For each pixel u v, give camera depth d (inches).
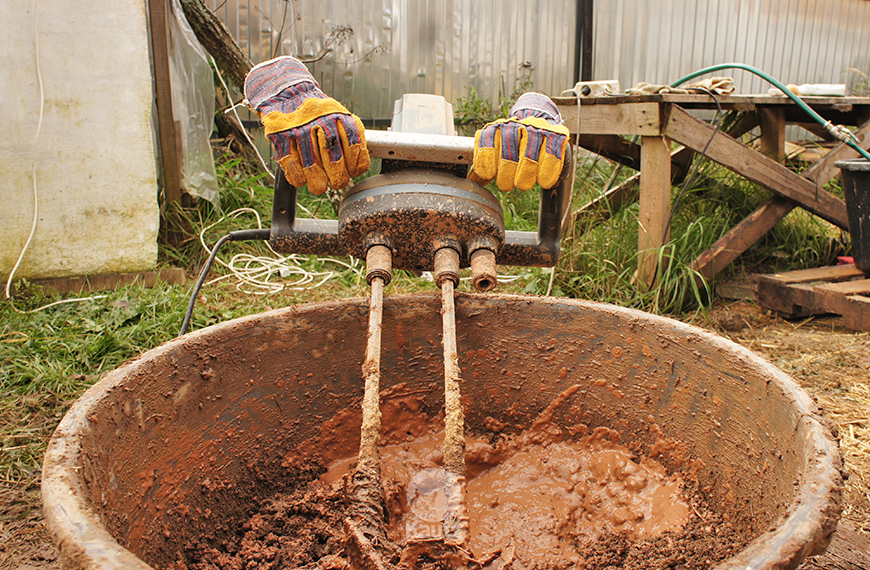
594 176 190.9
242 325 58.9
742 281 139.1
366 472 42.3
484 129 55.6
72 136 124.4
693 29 237.1
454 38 212.4
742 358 51.4
